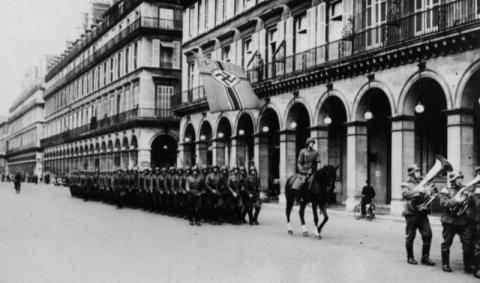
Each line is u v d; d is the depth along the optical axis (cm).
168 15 5097
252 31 3347
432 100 2353
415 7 2167
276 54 3084
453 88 1916
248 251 1308
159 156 5081
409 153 2141
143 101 4950
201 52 4041
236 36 3541
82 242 1449
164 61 5056
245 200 1970
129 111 5184
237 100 2867
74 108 7388
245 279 983
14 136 12625
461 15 1930
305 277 1004
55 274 1016
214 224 1964
